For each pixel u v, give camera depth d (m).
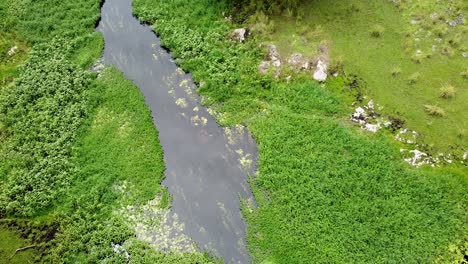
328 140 20.22
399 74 22.14
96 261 17.50
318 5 25.44
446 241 17.16
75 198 19.16
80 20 26.12
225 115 21.97
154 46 25.19
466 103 20.91
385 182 18.75
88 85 23.23
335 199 18.42
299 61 22.88
